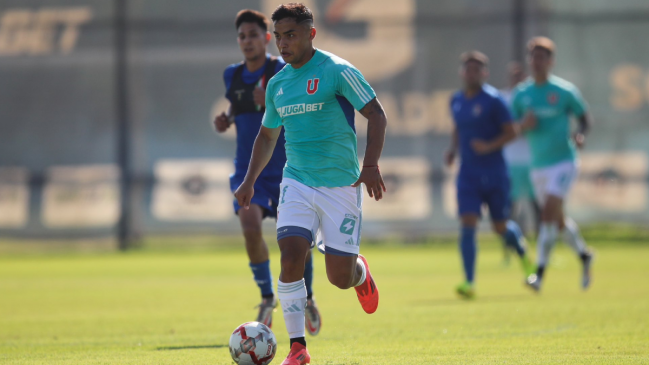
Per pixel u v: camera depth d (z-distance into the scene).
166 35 56.00
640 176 54.31
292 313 14.95
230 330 21.19
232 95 20.92
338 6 55.72
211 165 55.53
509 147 45.38
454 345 17.75
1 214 55.47
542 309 24.48
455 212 54.69
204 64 55.97
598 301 26.58
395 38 55.38
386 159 55.06
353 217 15.52
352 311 25.00
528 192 45.72
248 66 20.94
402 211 54.91
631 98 54.84
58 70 56.25
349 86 14.87
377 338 19.19
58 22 56.38
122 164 55.56
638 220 54.03
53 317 24.83
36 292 32.72
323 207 15.35
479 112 29.48
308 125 15.30
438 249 54.00
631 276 35.97
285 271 14.98
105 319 24.11
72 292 32.62
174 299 29.62
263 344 14.76
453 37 55.25
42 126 56.06
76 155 55.75
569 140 32.56
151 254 53.97
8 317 24.92
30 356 17.17
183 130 55.66
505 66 55.09
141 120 55.78
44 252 55.59
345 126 15.30
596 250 50.72
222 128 21.50
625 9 54.84
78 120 56.00
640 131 54.59
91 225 55.41
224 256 52.06
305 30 15.05
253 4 56.00
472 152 29.66
